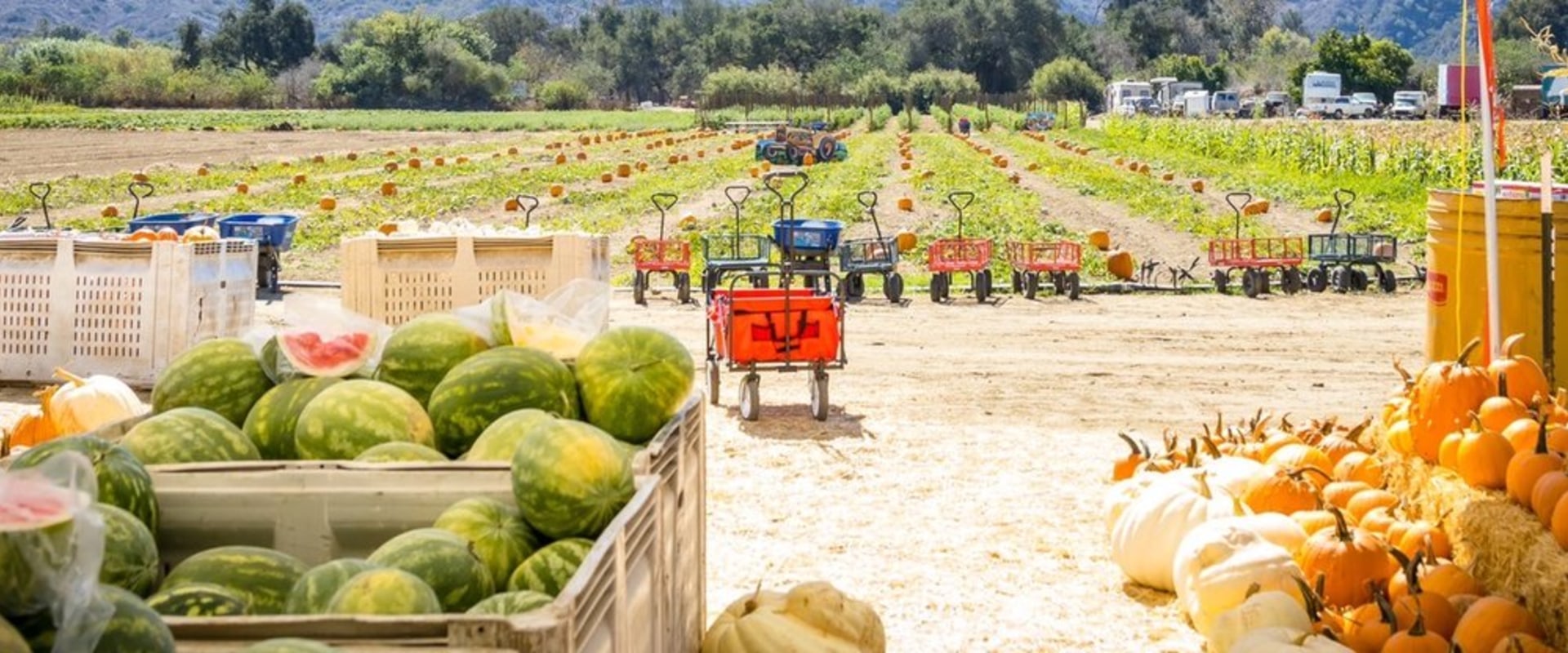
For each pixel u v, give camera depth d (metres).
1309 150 49.47
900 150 63.16
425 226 31.52
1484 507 6.18
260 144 73.00
